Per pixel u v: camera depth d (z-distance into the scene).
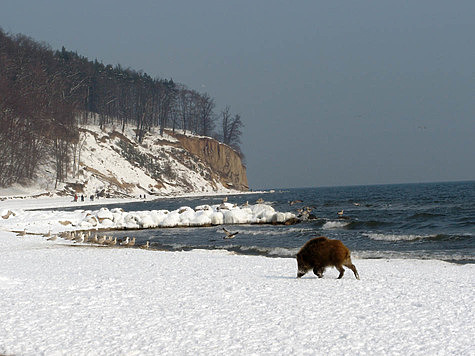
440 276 19.23
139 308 13.36
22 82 132.62
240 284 17.31
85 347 9.84
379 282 17.61
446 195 123.38
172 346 9.83
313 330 10.94
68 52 198.12
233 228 50.59
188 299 14.59
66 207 92.44
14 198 109.75
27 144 120.69
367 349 9.52
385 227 47.72
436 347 9.59
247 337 10.42
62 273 20.61
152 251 31.44
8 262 25.19
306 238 39.81
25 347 9.89
